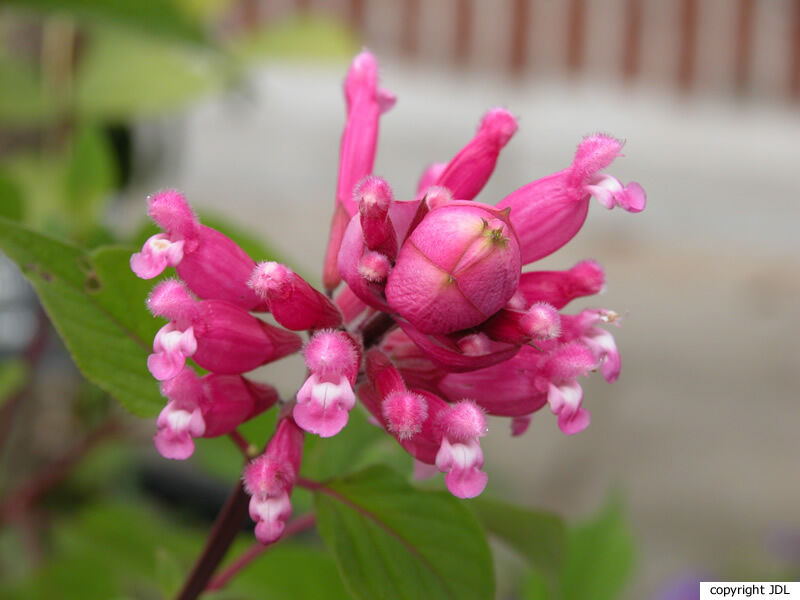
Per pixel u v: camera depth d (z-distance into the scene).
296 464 0.16
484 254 0.14
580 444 0.66
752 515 0.60
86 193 0.29
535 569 0.22
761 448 0.68
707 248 1.05
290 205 1.04
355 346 0.15
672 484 0.63
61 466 0.31
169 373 0.15
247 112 0.95
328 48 0.36
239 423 0.16
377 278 0.15
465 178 0.17
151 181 0.41
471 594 0.18
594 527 0.25
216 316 0.16
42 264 0.18
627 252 1.01
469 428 0.15
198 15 0.37
